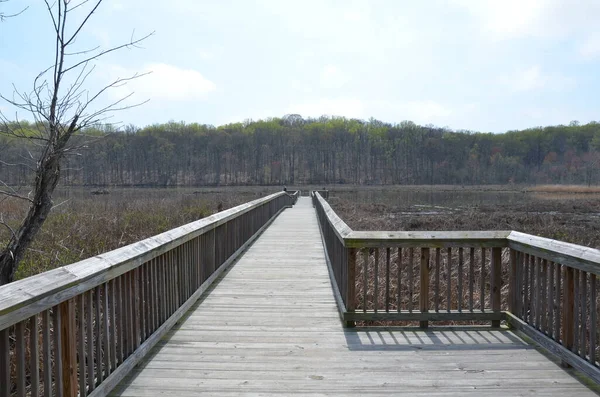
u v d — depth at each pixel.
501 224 18.28
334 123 110.94
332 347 3.64
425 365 3.26
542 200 39.19
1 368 1.88
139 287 3.43
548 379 3.00
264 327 4.18
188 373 3.13
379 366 3.25
